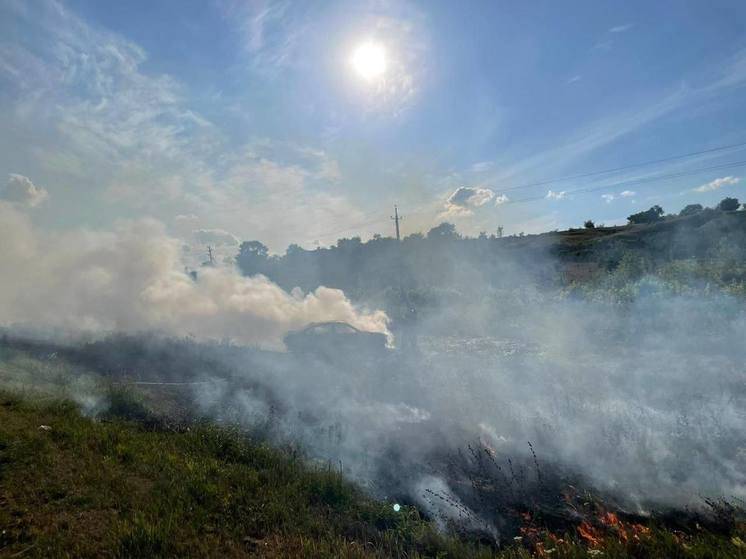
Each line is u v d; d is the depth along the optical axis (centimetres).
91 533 409
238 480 551
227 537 431
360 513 513
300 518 482
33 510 432
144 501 472
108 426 682
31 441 564
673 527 501
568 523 516
